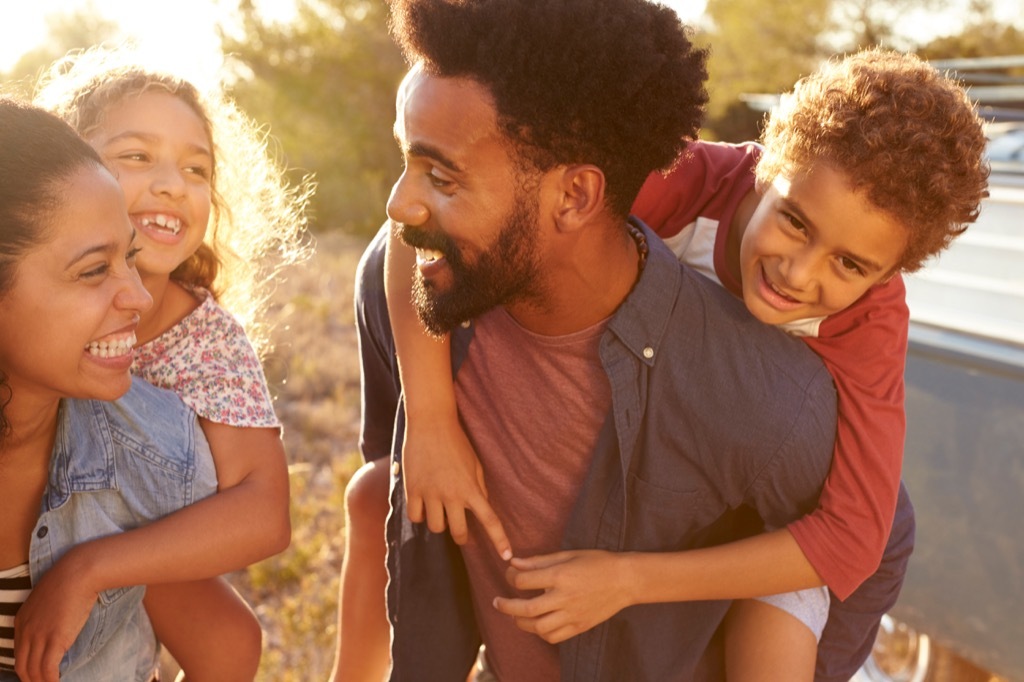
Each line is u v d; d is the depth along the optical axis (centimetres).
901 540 224
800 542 182
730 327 183
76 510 172
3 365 152
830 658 221
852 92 166
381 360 225
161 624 207
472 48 159
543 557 186
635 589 184
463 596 217
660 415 185
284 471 201
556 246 171
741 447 180
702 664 214
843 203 165
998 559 302
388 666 253
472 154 162
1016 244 306
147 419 179
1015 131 352
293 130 1738
